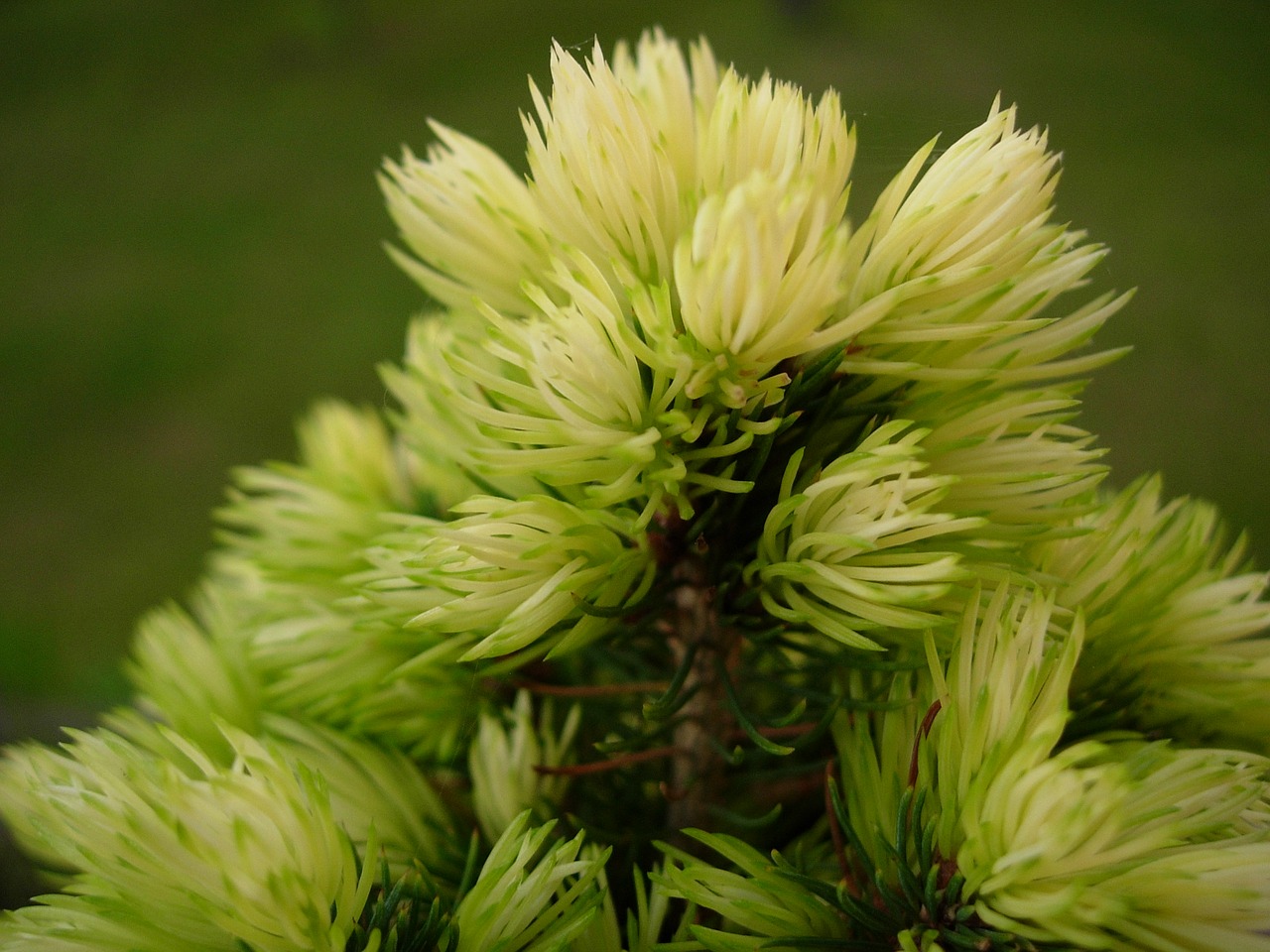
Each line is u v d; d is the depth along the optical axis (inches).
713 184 6.8
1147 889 6.1
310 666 8.0
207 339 51.1
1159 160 59.9
